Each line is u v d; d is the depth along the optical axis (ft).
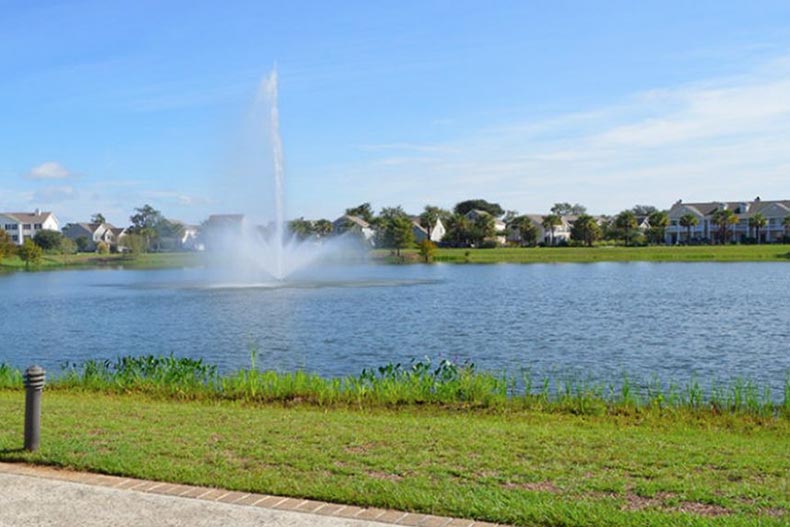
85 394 51.06
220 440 32.24
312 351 83.46
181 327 106.63
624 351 80.64
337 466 27.91
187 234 533.96
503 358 76.84
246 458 29.19
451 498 23.79
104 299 155.43
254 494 24.91
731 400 48.03
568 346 84.64
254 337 95.09
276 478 26.20
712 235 477.77
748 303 133.49
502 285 188.24
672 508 23.07
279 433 33.86
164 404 45.75
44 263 356.38
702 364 72.23
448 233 490.90
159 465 27.89
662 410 45.32
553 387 60.03
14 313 129.90
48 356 83.30
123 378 54.70
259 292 166.61
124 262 367.04
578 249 426.51
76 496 24.71
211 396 49.88
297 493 24.68
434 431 34.55
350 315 119.24
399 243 403.34
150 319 116.98
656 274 228.63
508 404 46.37
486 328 101.76
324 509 23.34
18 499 24.44
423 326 104.27
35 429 30.07
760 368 69.82
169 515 22.84
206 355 82.12
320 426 35.68
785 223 441.27
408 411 44.45
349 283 196.75
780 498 23.94
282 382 51.08
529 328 101.35
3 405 41.98
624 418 42.78
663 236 494.59
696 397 48.67
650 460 29.09
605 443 32.24
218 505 23.70
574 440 32.73
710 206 492.13
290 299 148.36
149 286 193.47
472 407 45.65
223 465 27.96
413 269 286.66
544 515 22.08
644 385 61.41
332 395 48.24
